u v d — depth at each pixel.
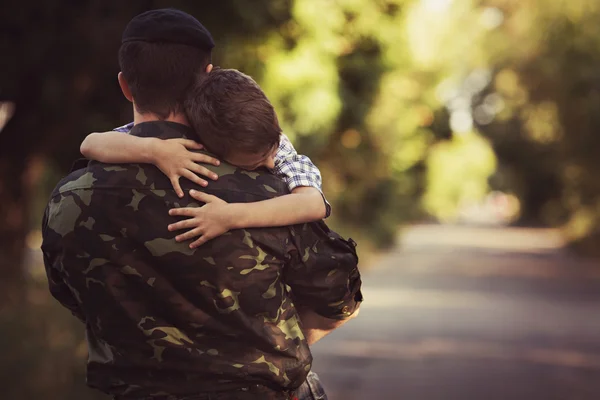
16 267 15.51
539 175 82.06
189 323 3.16
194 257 3.12
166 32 3.23
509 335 19.11
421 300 26.67
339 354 16.33
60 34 13.63
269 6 15.38
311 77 17.02
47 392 9.55
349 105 22.89
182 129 3.26
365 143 28.59
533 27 43.88
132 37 3.25
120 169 3.18
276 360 3.21
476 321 21.59
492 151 86.25
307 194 3.31
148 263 3.14
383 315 22.69
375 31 21.47
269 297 3.20
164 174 3.17
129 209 3.14
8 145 15.34
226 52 14.94
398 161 32.97
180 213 3.13
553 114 45.81
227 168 3.22
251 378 3.19
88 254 3.16
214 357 3.16
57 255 3.21
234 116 3.16
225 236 3.15
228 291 3.15
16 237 16.20
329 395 12.59
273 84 16.44
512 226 101.06
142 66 3.24
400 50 22.81
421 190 60.50
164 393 3.19
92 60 13.96
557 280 34.72
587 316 22.80
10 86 14.17
